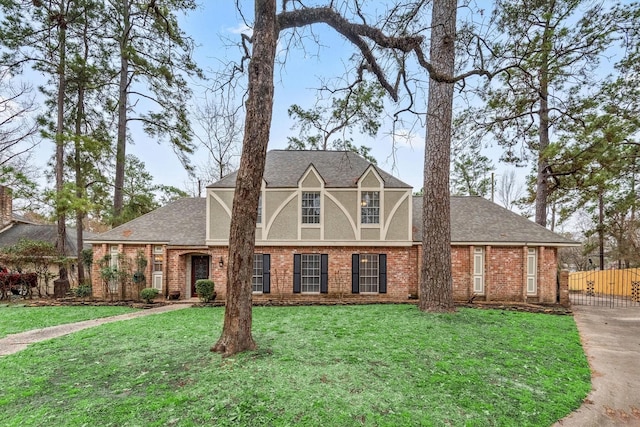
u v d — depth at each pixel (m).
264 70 6.30
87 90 18.16
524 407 4.52
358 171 16.75
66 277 16.53
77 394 4.57
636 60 12.91
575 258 35.34
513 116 16.97
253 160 6.16
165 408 4.08
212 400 4.24
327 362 5.71
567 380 5.53
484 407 4.43
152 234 16.12
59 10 15.48
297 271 15.40
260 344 6.61
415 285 15.30
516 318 10.05
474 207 17.67
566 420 4.33
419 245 15.34
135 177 29.39
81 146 15.55
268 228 15.43
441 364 5.88
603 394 5.15
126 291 15.33
